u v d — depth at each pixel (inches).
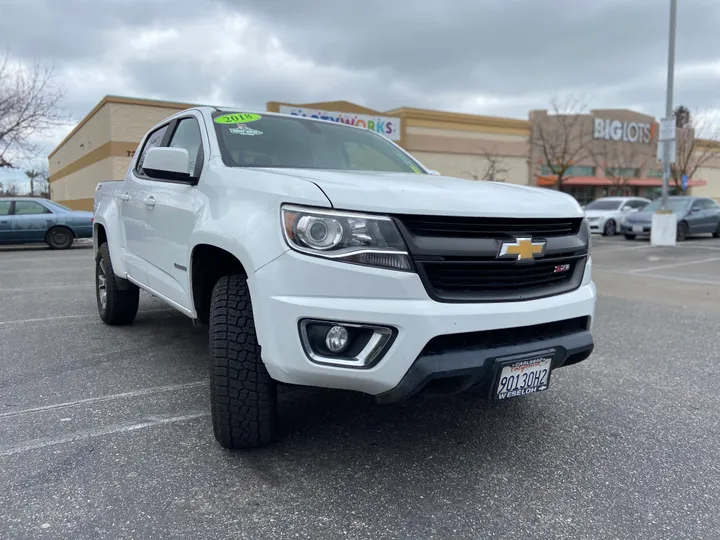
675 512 95.7
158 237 151.1
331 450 115.8
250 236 101.0
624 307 277.4
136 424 127.4
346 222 94.3
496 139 1366.9
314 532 87.9
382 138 177.2
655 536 88.7
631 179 1628.9
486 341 101.3
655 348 200.5
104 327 217.9
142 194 167.0
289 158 139.7
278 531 88.0
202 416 132.4
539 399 148.9
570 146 1491.1
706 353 194.1
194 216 124.5
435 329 93.7
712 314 260.1
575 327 116.5
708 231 747.4
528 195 117.0
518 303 103.3
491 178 1344.7
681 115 1871.3
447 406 142.4
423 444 120.0
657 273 403.2
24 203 602.9
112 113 908.6
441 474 107.1
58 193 1745.8
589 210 826.2
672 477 107.8
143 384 154.2
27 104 848.3
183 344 193.8
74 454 112.5
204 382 156.2
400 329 93.0
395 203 95.8
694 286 343.6
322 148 150.0
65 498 96.3
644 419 136.1
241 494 98.3
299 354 94.4
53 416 131.6
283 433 123.5
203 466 107.9
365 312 92.3
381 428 127.7
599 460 114.4
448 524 90.9
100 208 212.5
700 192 1749.5
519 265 104.5
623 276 387.5
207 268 126.5
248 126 145.7
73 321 228.5
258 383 106.6
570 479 106.4
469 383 98.3
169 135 165.9
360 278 93.1
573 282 117.1
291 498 97.4
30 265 436.1
